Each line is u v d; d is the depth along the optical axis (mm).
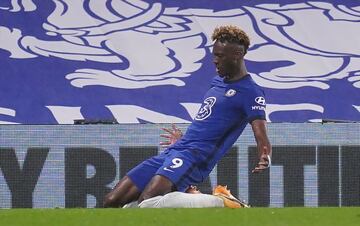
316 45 37594
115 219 14211
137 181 19734
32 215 14680
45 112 35250
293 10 38375
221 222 13961
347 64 37156
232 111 19344
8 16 37719
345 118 35469
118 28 37750
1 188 30797
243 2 38438
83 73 36406
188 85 36125
